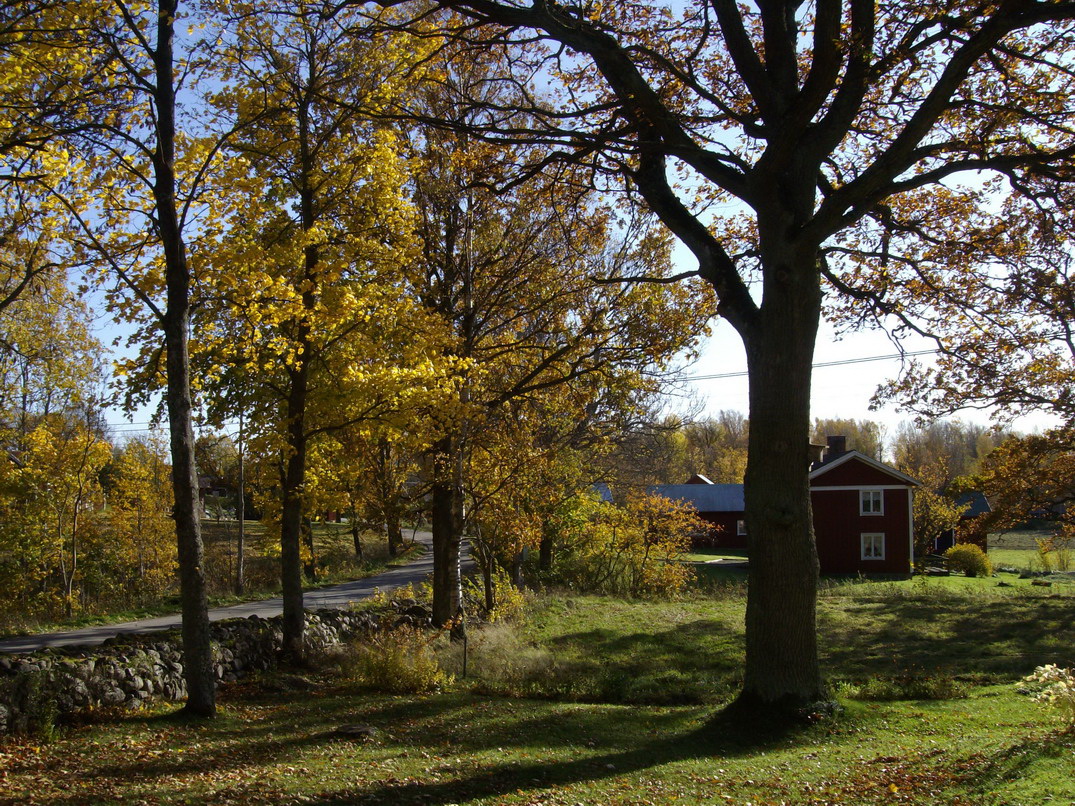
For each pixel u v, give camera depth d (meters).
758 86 9.75
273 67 12.28
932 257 11.70
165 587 34.84
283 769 7.22
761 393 9.45
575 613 21.47
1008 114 9.81
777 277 9.39
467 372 14.27
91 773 6.86
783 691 9.14
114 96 9.63
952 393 14.32
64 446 27.53
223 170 10.50
